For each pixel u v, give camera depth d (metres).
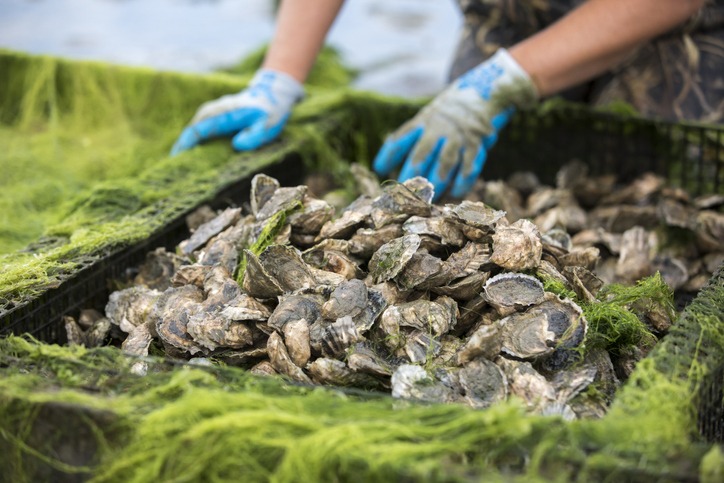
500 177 2.13
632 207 1.92
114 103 2.29
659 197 1.95
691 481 1.07
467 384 1.38
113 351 1.38
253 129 1.96
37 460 1.27
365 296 1.44
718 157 1.98
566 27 1.94
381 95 2.19
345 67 2.97
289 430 1.16
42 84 2.30
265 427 1.16
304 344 1.41
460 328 1.46
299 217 1.54
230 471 1.16
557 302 1.44
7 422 1.27
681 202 1.94
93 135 2.25
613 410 1.22
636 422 1.16
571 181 2.02
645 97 2.12
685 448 1.12
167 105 2.28
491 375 1.38
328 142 2.06
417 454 1.10
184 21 3.61
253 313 1.44
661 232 1.87
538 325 1.42
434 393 1.37
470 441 1.13
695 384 1.31
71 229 1.68
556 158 2.09
